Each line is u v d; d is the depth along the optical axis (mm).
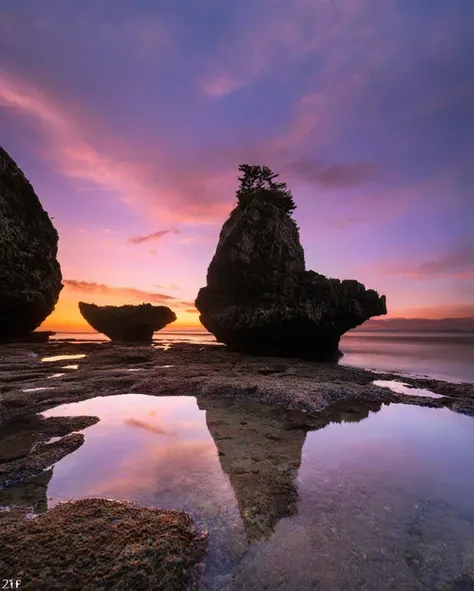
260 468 8273
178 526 5355
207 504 6488
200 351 35312
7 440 9930
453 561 4926
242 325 34562
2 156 38938
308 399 14523
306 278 35719
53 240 45000
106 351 31812
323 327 33844
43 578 4070
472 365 31000
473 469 8398
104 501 6074
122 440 10133
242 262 36438
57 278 45625
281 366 25047
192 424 11875
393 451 9586
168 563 4477
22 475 7621
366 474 8023
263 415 13125
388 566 4801
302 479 7703
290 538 5434
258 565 4785
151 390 16891
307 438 10664
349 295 34938
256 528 5707
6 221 37188
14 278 37531
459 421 12719
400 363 32625
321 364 28109
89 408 13836
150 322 56469
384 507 6488
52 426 11172
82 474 7766
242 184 46844
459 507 6535
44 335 44625
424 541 5410
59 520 5328
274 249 36906
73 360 26297
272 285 35969
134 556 4484
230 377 19547
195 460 8695
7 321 39500
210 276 41938
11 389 16156
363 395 16375
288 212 43969
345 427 11875
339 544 5305
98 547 4652
